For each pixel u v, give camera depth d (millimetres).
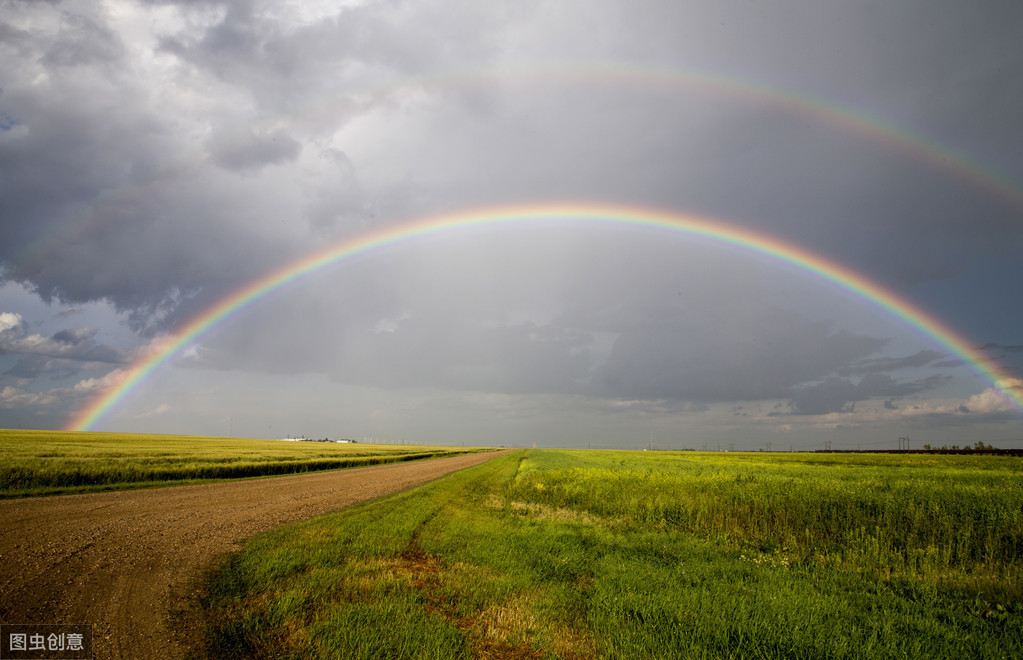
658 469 38531
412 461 65312
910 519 14047
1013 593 9352
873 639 7035
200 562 9555
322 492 22969
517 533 13719
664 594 8742
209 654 5809
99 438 89750
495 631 7000
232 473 31688
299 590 8016
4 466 20656
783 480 22766
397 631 6609
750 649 6723
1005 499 16047
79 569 8602
